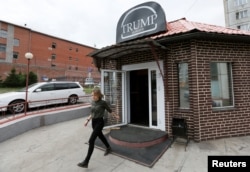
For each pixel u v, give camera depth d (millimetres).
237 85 5242
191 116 4828
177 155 3943
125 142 4512
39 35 33656
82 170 3451
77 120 8523
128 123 6598
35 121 7004
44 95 9805
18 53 30344
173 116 5160
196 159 3715
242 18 34656
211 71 5180
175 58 5145
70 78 31828
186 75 5129
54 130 6641
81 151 4457
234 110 5137
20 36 30656
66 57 38406
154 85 5801
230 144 4457
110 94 6574
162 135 4891
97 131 3730
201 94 4770
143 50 5602
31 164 3838
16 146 4988
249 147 4230
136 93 7395
